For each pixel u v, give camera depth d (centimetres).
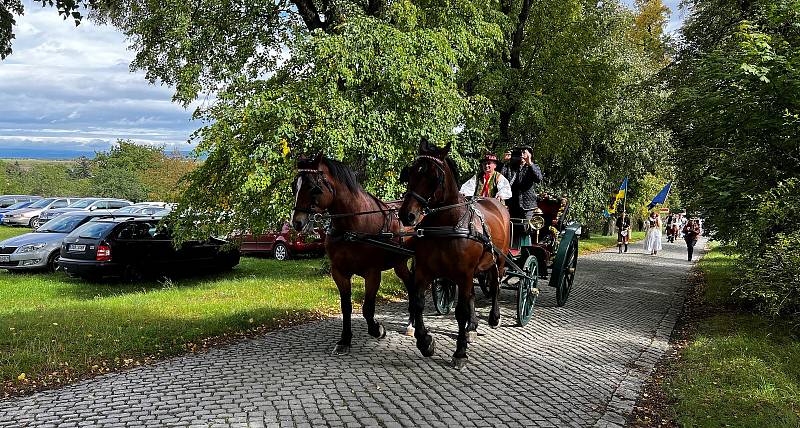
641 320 1068
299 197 683
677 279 1738
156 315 973
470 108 1436
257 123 1230
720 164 1154
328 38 1210
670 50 1769
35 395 604
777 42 1030
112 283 1516
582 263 2138
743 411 567
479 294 1245
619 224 2825
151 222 1551
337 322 972
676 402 608
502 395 616
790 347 803
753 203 977
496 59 2008
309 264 1944
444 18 1472
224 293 1231
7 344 770
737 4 1498
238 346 802
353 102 1244
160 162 5559
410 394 609
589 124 2272
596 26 2181
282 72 1332
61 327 866
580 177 2923
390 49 1240
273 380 645
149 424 521
